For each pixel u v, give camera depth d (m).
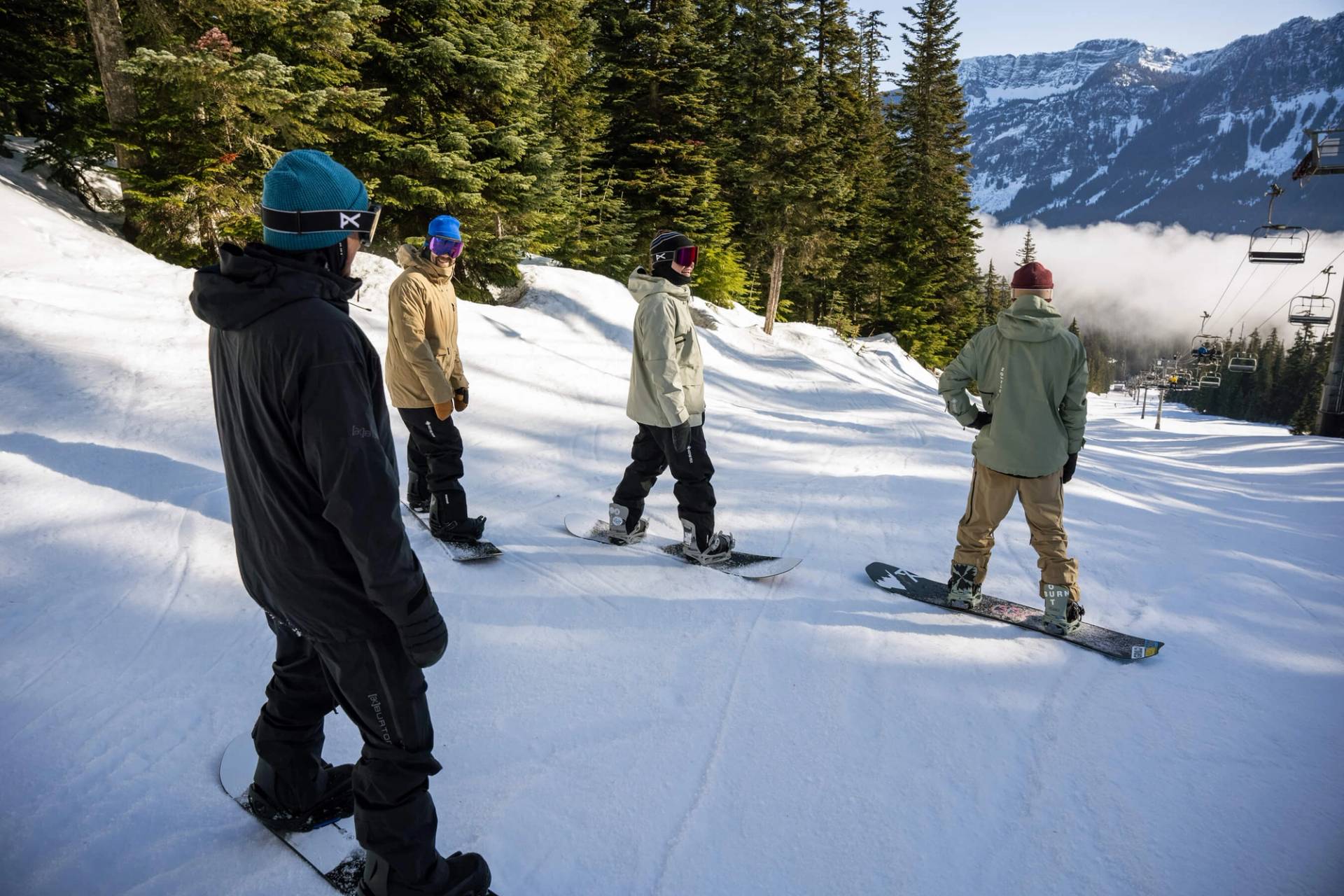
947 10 33.78
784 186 23.67
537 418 7.45
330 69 10.95
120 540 3.45
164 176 9.40
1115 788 2.41
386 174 12.79
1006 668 3.19
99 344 5.93
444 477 3.98
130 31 9.64
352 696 1.64
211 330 1.61
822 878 2.00
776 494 5.92
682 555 4.25
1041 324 3.29
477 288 13.80
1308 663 3.39
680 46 23.03
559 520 4.78
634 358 3.99
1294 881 2.03
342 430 1.43
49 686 2.48
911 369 28.11
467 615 3.33
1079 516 5.82
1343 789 2.44
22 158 10.59
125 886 1.80
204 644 2.85
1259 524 6.67
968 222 36.09
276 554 1.56
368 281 10.02
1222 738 2.72
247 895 1.80
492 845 2.03
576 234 20.70
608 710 2.70
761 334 22.69
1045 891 1.99
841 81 28.61
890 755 2.54
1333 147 20.61
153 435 4.68
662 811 2.21
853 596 3.89
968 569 3.71
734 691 2.89
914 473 7.02
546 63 18.17
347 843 1.97
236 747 2.31
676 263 3.71
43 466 3.91
